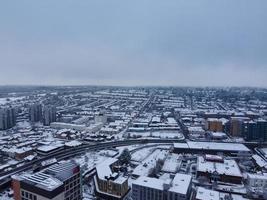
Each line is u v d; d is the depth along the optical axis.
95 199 147.75
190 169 197.88
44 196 95.69
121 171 190.50
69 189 109.62
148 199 133.62
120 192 144.75
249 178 161.38
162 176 178.75
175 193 127.25
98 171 164.00
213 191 136.75
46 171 111.25
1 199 146.12
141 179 143.00
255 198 145.75
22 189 101.25
